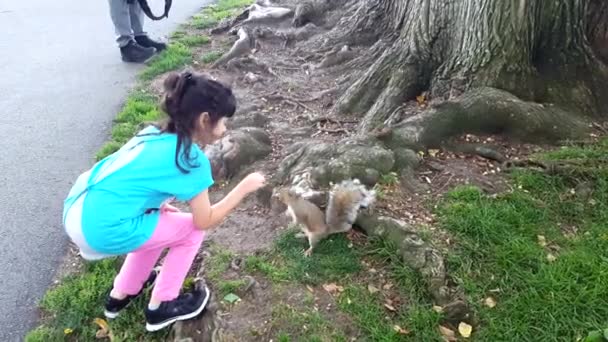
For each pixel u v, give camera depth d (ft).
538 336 10.08
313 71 22.72
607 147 15.24
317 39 25.13
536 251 11.76
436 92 17.43
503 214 12.76
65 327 10.89
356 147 14.26
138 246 9.32
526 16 16.63
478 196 13.33
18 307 11.55
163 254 12.31
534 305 10.56
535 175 14.16
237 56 24.91
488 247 11.91
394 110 17.25
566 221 12.98
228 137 15.81
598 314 10.42
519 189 13.83
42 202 15.33
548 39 17.52
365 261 11.75
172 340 10.29
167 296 10.19
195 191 9.07
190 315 10.39
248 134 16.19
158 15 34.01
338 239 12.23
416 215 12.72
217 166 15.24
